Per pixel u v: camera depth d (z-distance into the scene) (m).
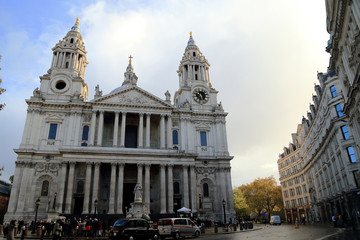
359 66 27.55
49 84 64.69
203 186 64.81
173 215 52.00
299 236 27.56
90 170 52.72
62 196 49.97
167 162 57.59
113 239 23.47
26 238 30.75
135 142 68.00
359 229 32.22
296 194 95.50
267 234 33.19
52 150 58.25
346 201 46.25
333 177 55.66
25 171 55.06
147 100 66.06
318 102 59.84
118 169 56.06
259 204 111.62
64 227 32.91
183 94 73.38
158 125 69.75
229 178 66.06
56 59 68.81
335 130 49.03
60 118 61.25
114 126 62.00
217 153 68.31
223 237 30.08
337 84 49.66
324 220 66.88
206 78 78.88
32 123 59.22
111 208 51.19
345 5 27.84
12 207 52.22
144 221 25.17
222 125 71.12
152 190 59.72
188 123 68.31
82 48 73.12
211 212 62.53
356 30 28.03
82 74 72.50
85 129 62.06
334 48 35.34
